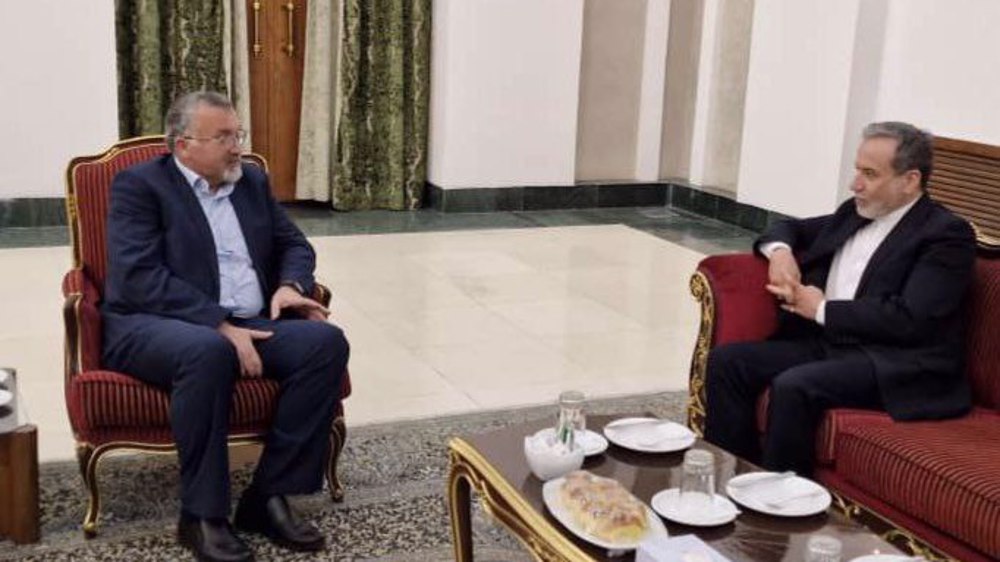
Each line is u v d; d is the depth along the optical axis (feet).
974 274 9.67
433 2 22.76
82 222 9.89
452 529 8.54
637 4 24.50
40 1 19.07
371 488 10.26
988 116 17.39
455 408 12.46
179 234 9.36
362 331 15.12
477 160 23.31
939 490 7.80
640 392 13.34
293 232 10.38
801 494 7.36
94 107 19.83
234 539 8.70
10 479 8.73
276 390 9.14
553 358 14.47
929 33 18.56
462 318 16.02
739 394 9.73
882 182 9.38
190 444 8.60
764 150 22.35
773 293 10.03
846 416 8.86
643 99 24.97
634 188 25.09
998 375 9.34
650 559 6.29
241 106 21.50
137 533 9.15
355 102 22.54
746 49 23.63
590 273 19.04
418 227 21.91
